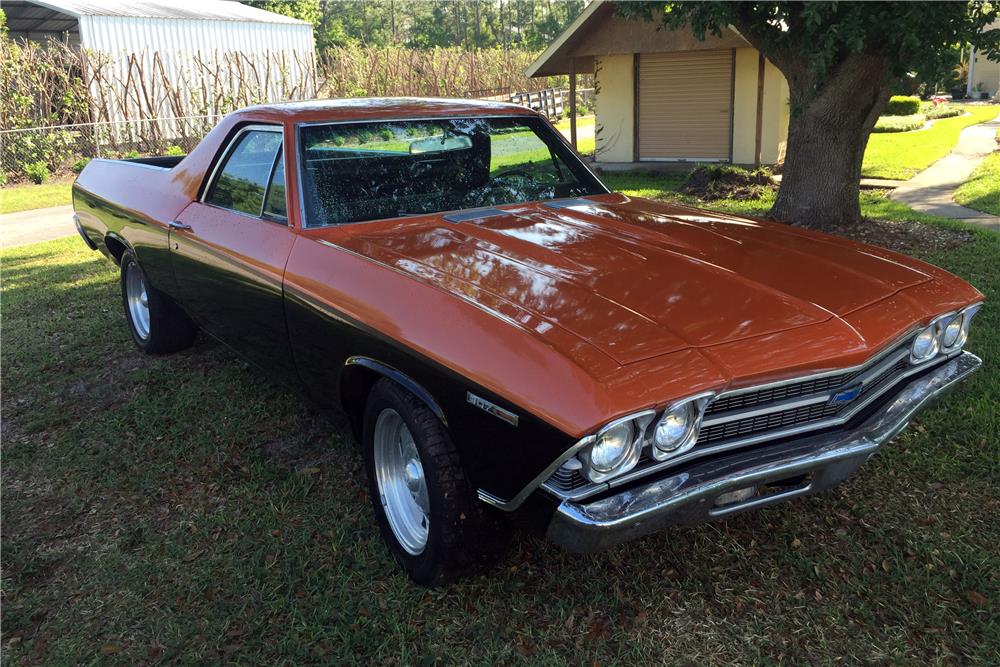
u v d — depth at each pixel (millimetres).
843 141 8828
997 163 13914
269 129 3715
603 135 18203
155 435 4070
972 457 3551
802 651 2494
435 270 2863
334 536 3154
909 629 2570
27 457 3916
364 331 2801
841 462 2553
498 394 2303
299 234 3336
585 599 2758
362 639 2574
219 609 2742
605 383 2164
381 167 3643
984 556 2898
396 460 2986
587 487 2232
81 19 19609
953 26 6891
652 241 3205
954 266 6777
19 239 10500
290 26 24469
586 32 16719
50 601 2844
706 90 16844
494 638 2574
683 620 2641
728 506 2457
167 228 4293
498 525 2648
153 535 3221
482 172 3887
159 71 20984
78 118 19047
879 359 2695
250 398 4484
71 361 5195
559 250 3057
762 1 7547
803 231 3521
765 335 2457
